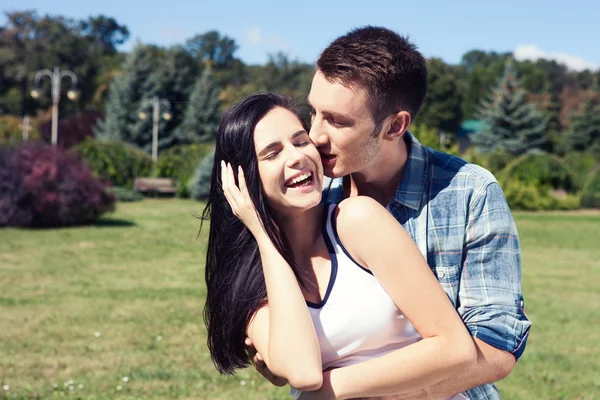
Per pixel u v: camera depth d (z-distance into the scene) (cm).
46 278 1038
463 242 202
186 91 4994
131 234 1596
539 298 960
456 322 180
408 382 178
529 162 2816
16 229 1627
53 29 7025
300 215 195
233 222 206
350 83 186
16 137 5309
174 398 542
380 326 187
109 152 2916
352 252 190
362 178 211
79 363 629
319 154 196
